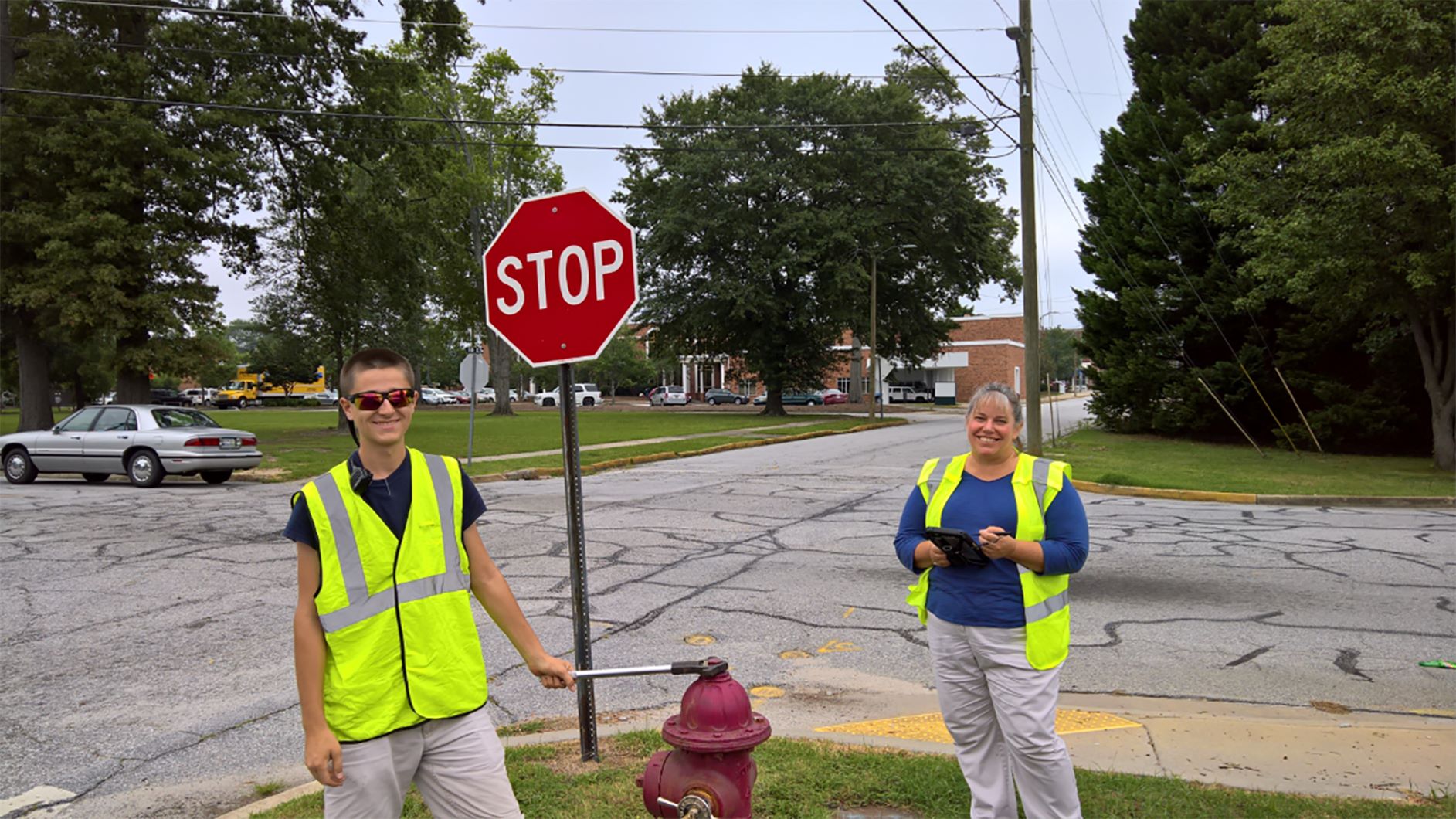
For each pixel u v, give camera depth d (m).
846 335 79.50
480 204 38.53
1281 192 20.55
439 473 2.62
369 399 2.44
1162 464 20.78
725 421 41.69
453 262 33.50
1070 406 60.62
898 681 5.79
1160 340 28.73
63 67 22.33
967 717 3.41
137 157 22.84
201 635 6.89
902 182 42.09
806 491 16.14
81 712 5.32
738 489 16.41
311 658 2.41
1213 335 28.22
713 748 2.72
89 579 8.78
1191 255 28.42
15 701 5.50
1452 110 17.27
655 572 9.09
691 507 13.95
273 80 25.55
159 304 22.78
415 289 32.44
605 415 50.16
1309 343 26.05
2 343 29.55
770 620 7.26
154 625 7.17
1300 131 19.36
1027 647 3.21
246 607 7.72
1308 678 5.81
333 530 2.44
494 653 6.43
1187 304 28.11
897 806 3.81
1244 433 24.84
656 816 2.87
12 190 22.86
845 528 11.82
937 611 3.40
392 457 2.56
